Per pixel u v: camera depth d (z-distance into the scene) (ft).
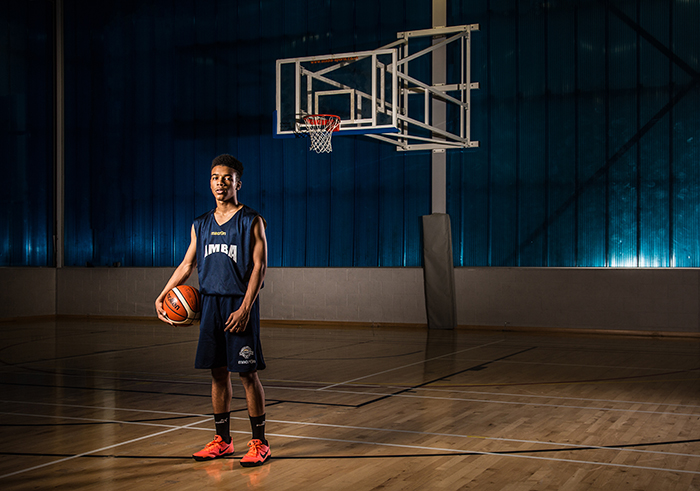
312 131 37.73
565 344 34.71
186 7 50.62
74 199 53.31
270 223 48.32
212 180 12.95
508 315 42.09
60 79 53.31
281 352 31.27
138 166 51.72
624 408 18.20
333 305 46.09
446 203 44.21
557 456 13.32
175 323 13.04
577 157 41.83
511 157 43.09
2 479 11.83
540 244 42.45
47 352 31.01
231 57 49.44
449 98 41.98
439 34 44.09
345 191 46.50
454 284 42.93
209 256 12.75
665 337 38.47
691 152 39.55
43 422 16.48
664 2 40.19
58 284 52.95
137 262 51.70
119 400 19.42
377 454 13.44
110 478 11.89
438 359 28.73
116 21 52.34
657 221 40.14
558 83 42.29
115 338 37.22
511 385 22.00
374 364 27.14
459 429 15.66
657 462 12.88
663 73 40.19
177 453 13.58
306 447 14.01
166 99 51.06
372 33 46.19
